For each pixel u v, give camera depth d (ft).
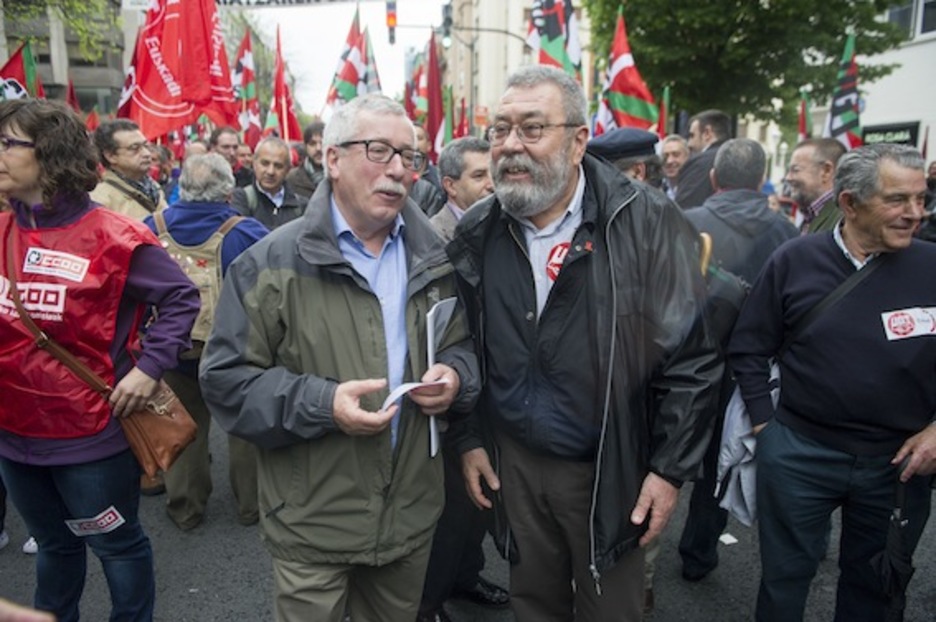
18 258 6.64
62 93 89.30
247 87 33.91
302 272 5.97
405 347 6.34
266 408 5.75
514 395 6.55
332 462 6.00
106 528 7.27
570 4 16.89
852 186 6.76
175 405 7.47
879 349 6.90
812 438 7.32
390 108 5.93
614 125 18.26
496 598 9.85
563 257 6.26
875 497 7.22
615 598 6.72
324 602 6.28
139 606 7.75
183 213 11.04
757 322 7.70
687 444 6.10
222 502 13.06
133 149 13.35
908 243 6.75
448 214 11.01
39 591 7.73
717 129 16.49
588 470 6.52
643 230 6.15
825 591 10.27
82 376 6.78
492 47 114.73
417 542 6.53
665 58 37.19
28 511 7.33
